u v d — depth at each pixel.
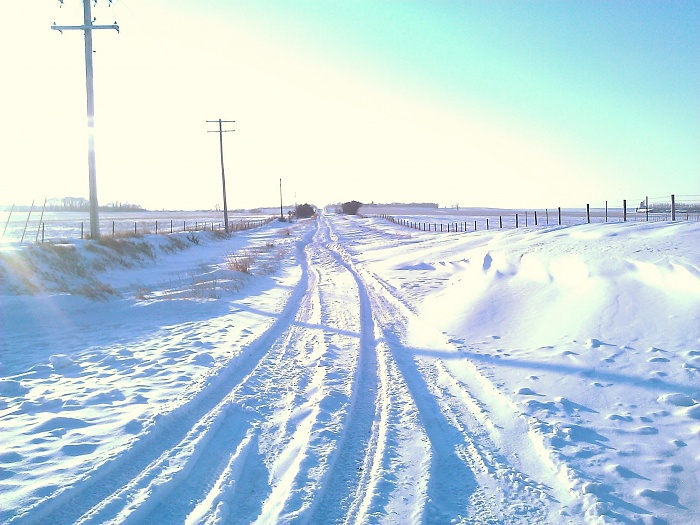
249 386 8.23
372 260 30.47
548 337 9.62
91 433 6.21
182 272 26.08
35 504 4.48
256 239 53.88
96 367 9.48
